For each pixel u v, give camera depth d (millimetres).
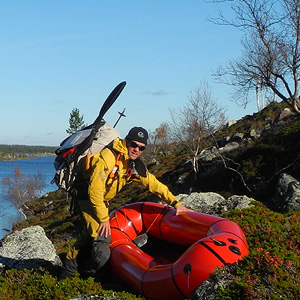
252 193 20281
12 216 50000
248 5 15102
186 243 5930
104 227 5219
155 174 35188
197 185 24578
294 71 14906
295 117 28969
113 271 5594
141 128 5223
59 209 41250
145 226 6398
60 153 5402
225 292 4176
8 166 172375
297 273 4461
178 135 34562
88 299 4582
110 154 5141
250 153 23656
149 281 4965
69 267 5762
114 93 5531
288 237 5797
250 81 16391
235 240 5039
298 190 15719
